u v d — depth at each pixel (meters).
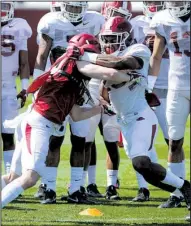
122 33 13.83
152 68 15.88
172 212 15.34
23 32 17.88
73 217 14.70
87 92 13.94
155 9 17.92
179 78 15.74
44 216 14.73
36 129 13.33
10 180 13.84
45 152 13.30
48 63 17.44
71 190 16.38
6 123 13.90
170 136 16.03
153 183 14.01
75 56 13.47
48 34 16.73
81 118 14.13
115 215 14.98
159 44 15.85
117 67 13.27
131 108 13.85
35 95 13.87
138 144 13.71
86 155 17.12
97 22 17.03
